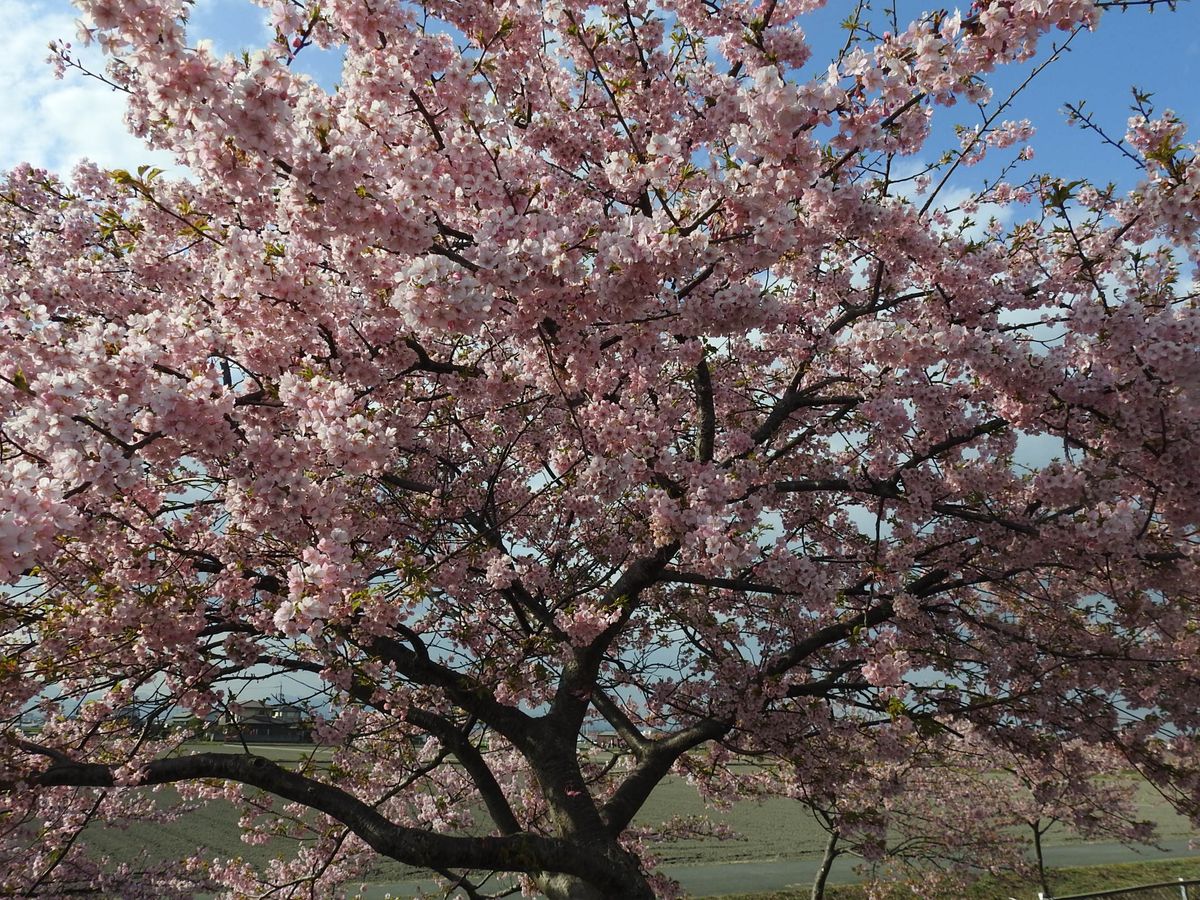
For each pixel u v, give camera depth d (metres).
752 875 17.36
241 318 3.99
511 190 4.41
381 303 4.20
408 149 3.44
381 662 5.40
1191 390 4.55
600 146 5.56
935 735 6.61
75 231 6.01
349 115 3.77
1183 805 6.84
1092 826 9.63
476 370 4.93
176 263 5.07
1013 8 3.51
